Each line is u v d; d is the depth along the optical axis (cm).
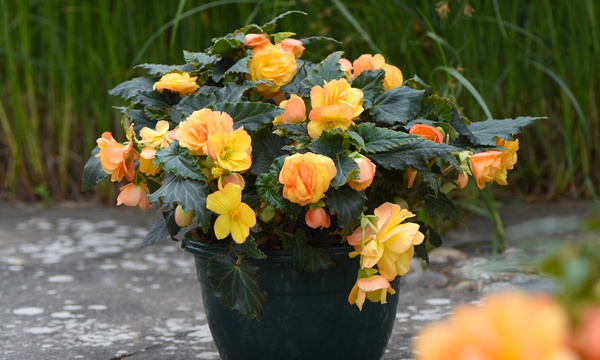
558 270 91
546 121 412
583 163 412
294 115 232
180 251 342
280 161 226
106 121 434
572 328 85
